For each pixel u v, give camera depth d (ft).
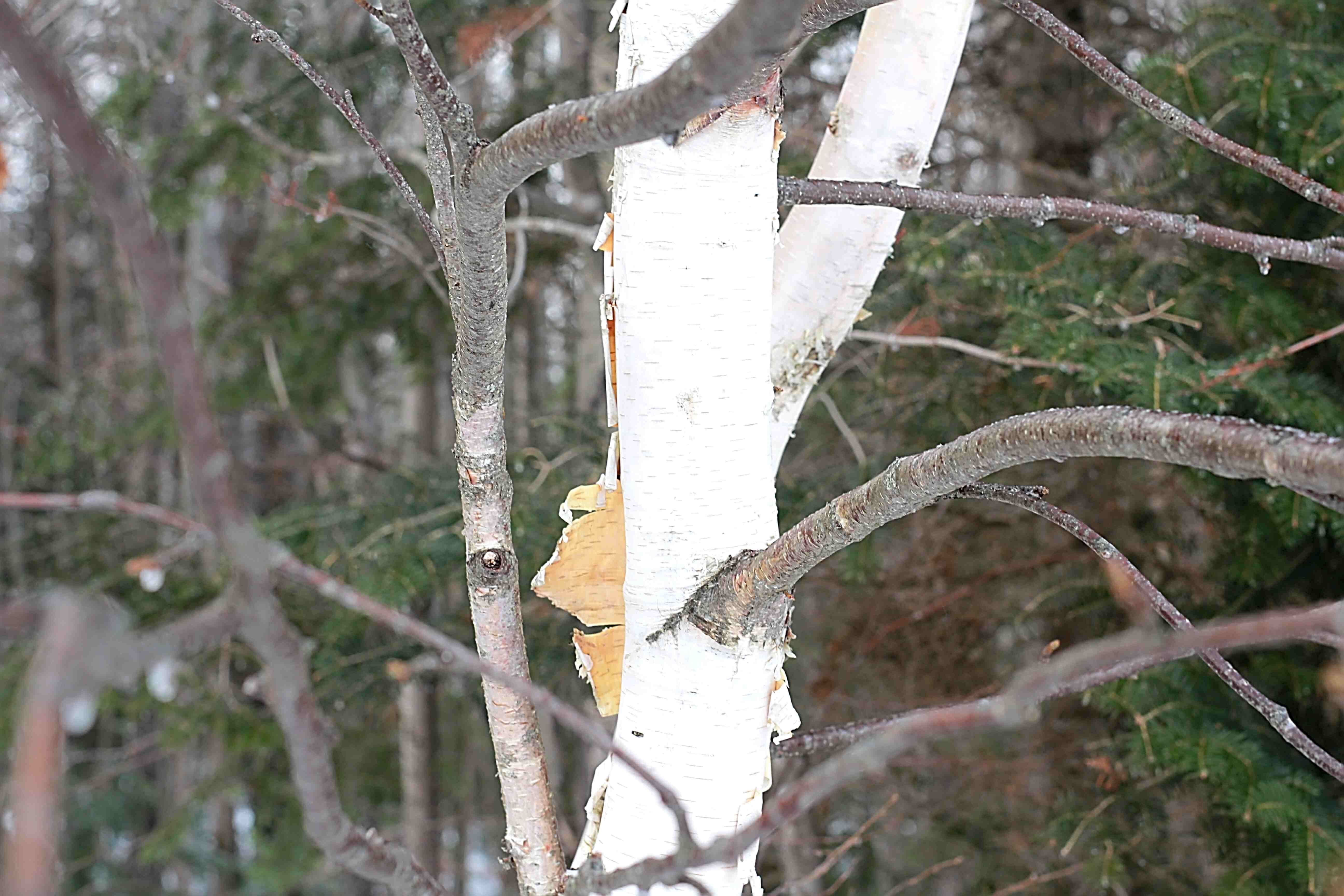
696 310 6.28
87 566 16.01
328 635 9.24
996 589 10.86
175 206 11.23
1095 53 6.66
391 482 10.53
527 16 11.28
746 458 6.36
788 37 5.11
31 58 3.23
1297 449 5.29
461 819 18.83
